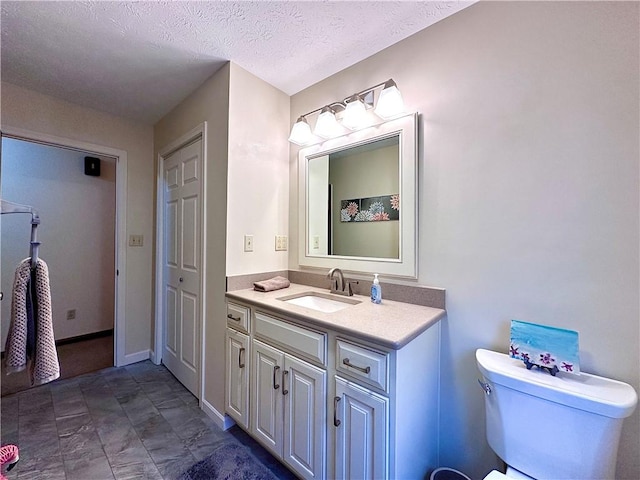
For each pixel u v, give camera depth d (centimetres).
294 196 204
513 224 117
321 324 117
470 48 128
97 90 208
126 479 132
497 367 105
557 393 90
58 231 305
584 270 102
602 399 85
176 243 233
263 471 139
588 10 102
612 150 98
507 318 118
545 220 110
